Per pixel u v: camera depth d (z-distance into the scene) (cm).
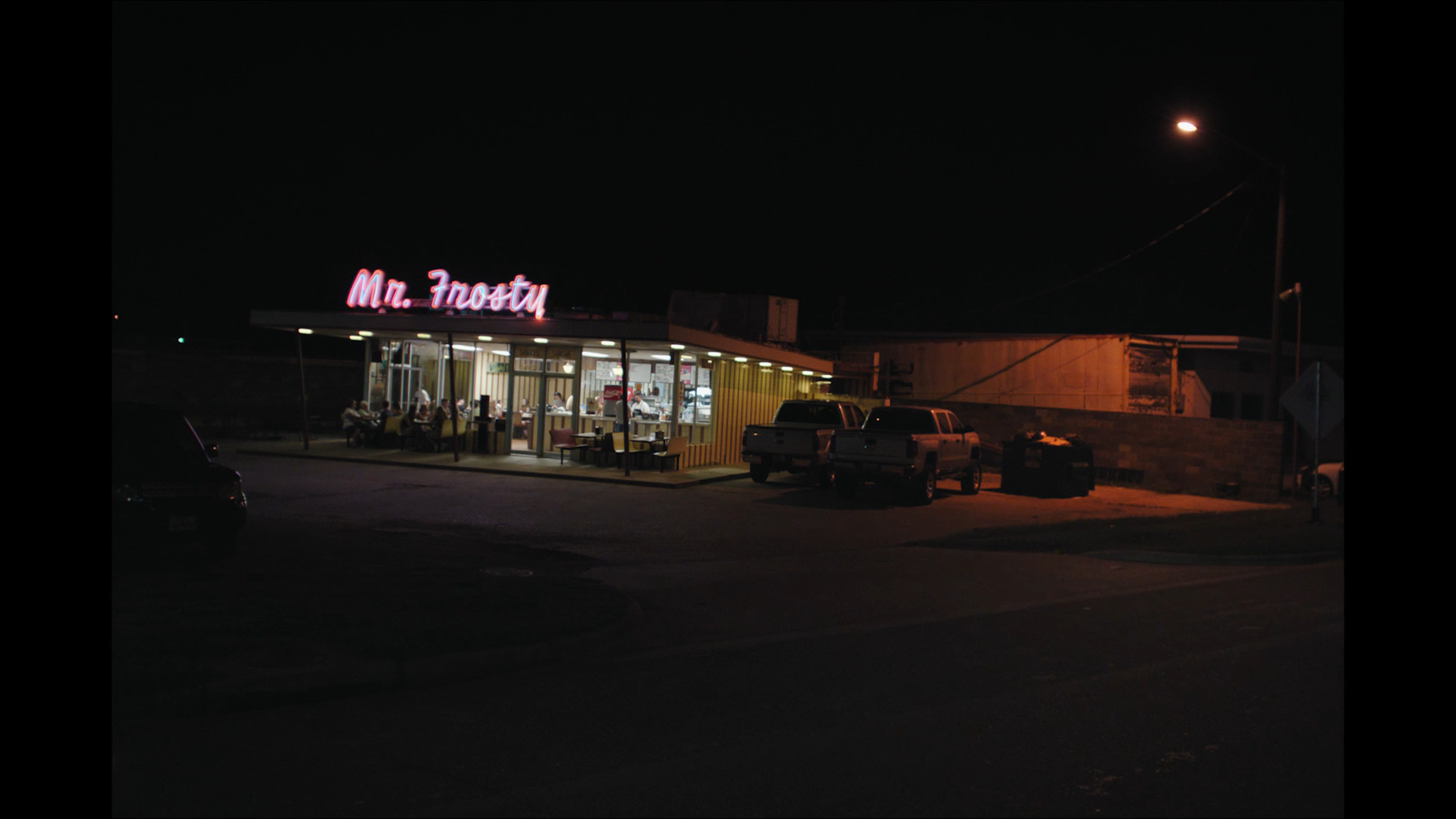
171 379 3334
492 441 2722
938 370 3659
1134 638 951
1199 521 1984
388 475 2236
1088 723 663
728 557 1446
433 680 739
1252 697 734
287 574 1060
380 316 2534
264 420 3453
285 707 663
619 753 586
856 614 1064
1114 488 2736
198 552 1201
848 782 544
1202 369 3384
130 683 637
